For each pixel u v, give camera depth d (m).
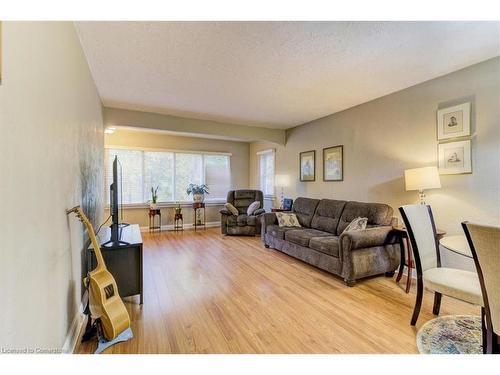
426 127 2.98
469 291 1.64
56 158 1.40
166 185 6.21
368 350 1.68
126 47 2.23
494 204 2.43
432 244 2.14
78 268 1.97
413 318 1.99
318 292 2.61
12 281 0.88
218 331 1.90
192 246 4.53
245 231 5.46
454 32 2.00
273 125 5.30
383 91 3.32
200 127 4.78
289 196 5.58
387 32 2.00
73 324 1.78
